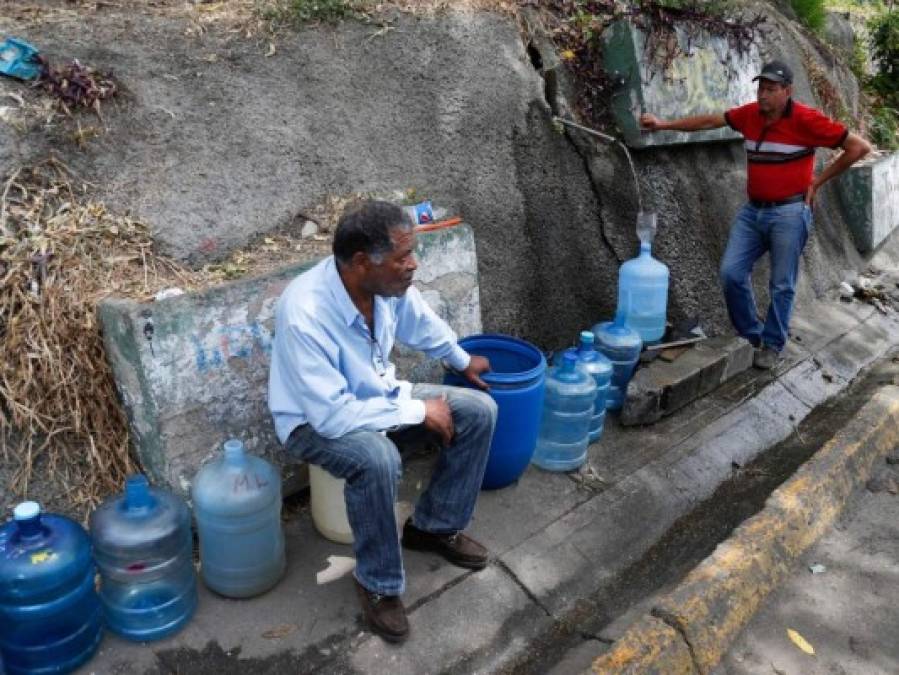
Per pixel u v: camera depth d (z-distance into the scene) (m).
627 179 4.70
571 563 3.04
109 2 3.46
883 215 7.24
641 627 2.68
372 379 2.52
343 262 2.33
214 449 2.71
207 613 2.57
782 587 3.15
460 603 2.73
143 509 2.38
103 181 2.93
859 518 3.66
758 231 4.58
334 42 3.68
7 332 2.55
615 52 4.54
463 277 3.48
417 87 3.85
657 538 3.35
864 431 4.16
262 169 3.30
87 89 2.97
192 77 3.27
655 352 4.35
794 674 2.71
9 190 2.75
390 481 2.35
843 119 7.81
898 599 3.10
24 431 2.56
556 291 4.27
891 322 6.23
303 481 3.05
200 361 2.61
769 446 4.23
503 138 4.11
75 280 2.66
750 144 4.41
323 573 2.78
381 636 2.53
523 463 3.28
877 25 9.65
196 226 3.04
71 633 2.31
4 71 2.88
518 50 4.27
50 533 2.24
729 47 5.13
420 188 3.74
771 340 4.78
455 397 2.67
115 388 2.68
